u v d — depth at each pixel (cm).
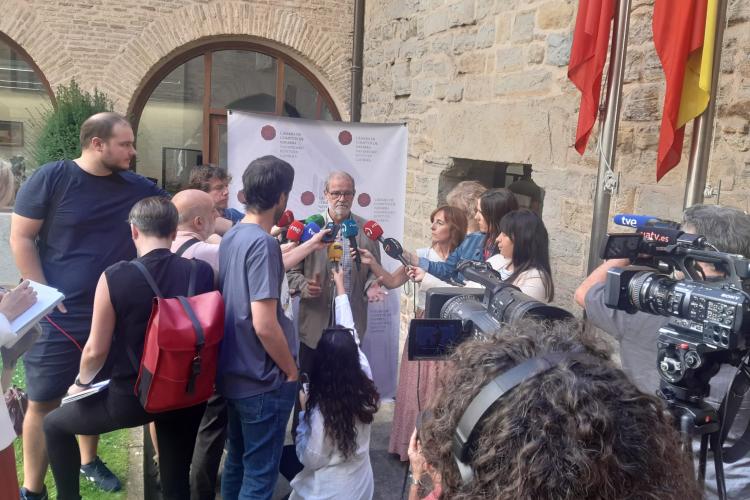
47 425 237
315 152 391
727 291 111
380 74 621
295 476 269
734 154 261
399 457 347
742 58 257
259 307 222
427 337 136
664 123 231
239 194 384
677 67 225
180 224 283
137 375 227
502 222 264
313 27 746
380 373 408
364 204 402
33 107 731
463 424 76
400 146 402
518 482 67
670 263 140
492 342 85
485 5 431
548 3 367
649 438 70
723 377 145
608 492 66
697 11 221
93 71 701
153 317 213
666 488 69
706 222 147
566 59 353
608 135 267
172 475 246
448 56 481
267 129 383
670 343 122
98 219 275
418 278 308
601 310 170
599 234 274
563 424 69
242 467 261
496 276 156
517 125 396
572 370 75
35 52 687
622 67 261
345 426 247
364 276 348
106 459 329
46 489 274
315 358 250
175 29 713
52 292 223
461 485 77
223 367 235
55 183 268
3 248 322
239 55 776
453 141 473
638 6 301
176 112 784
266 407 232
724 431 125
